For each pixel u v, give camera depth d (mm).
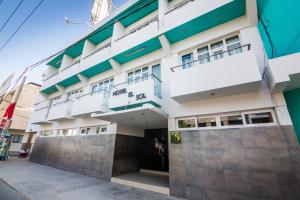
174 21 6953
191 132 5695
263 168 4199
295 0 4102
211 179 4840
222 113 5438
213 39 6520
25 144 20438
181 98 5809
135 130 9195
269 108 4684
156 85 6855
